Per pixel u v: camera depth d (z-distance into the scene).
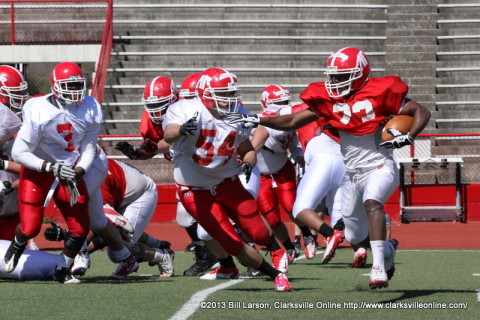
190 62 56.31
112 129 51.69
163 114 21.72
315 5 58.69
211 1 59.44
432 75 56.09
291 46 57.12
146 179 21.84
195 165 16.88
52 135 18.08
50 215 43.97
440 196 44.81
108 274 22.17
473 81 55.62
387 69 56.25
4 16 58.53
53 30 57.88
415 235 37.56
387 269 18.22
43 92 64.81
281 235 24.48
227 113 16.52
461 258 27.11
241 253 17.33
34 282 19.69
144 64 56.03
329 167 23.27
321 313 14.61
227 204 17.22
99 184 19.22
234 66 56.19
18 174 20.16
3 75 20.16
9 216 22.17
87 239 21.08
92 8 58.75
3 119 19.48
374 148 16.58
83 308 15.21
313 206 23.47
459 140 50.22
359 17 58.75
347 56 16.05
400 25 58.06
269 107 25.92
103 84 52.06
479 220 44.69
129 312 14.70
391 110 16.12
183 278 21.03
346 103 16.31
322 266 24.84
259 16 58.69
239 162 17.67
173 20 58.19
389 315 14.35
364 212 17.48
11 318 14.06
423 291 17.73
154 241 22.17
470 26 58.06
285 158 25.27
